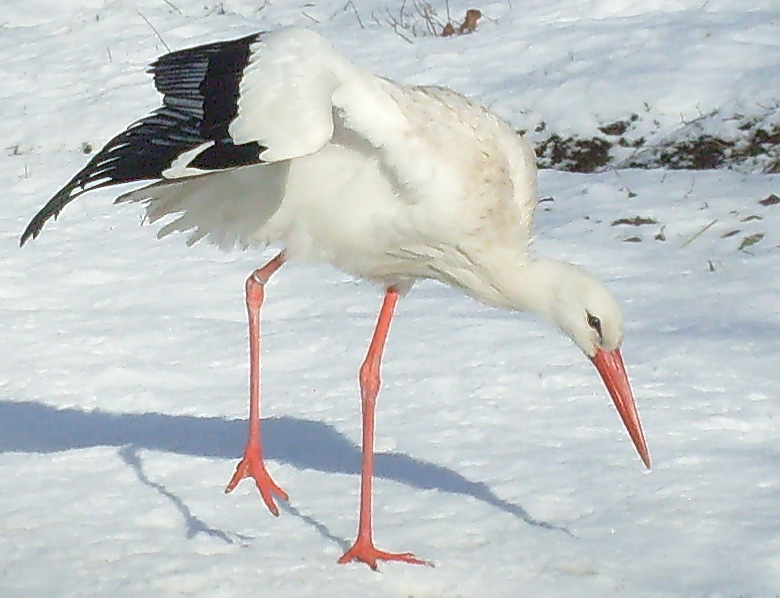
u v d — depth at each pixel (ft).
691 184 44.86
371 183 23.22
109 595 21.26
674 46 52.80
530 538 23.31
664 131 48.67
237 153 20.97
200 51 23.20
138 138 21.89
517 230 24.06
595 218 42.96
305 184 23.43
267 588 21.59
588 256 40.09
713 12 56.49
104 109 55.83
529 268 24.23
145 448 27.55
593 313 23.86
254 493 25.50
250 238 25.03
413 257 24.23
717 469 25.90
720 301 36.01
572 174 47.52
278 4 67.77
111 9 68.13
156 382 31.53
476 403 29.58
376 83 22.75
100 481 25.94
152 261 41.04
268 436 28.32
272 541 23.39
